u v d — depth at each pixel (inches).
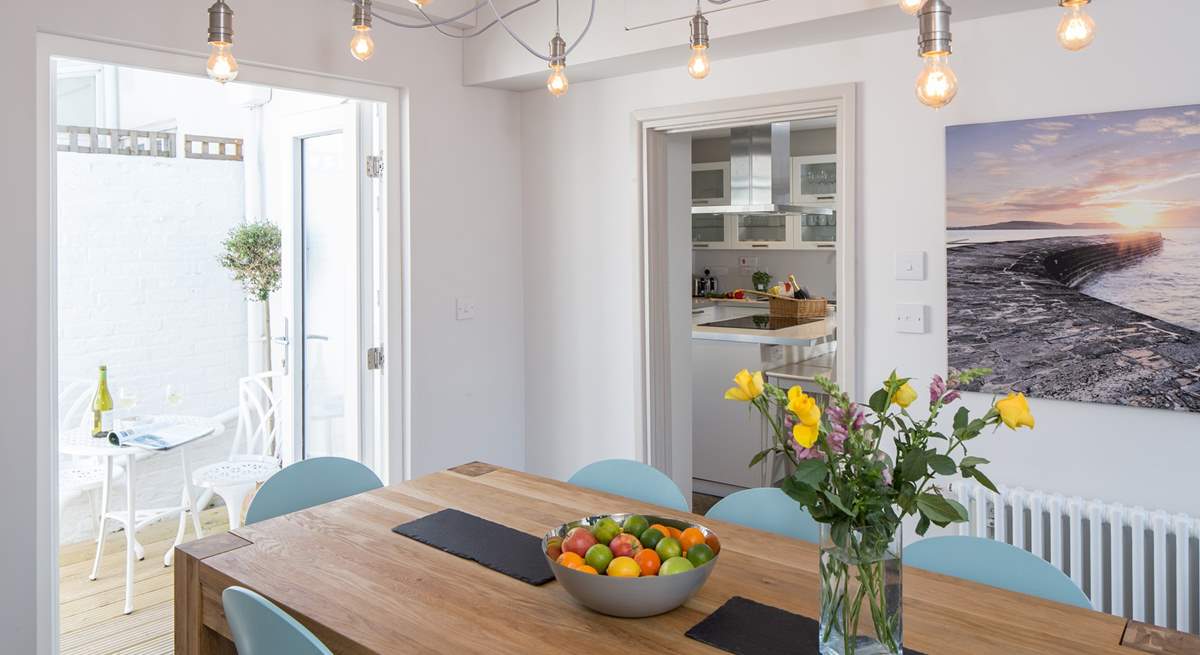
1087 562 103.6
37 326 103.4
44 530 105.0
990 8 105.3
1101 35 100.9
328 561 76.2
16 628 102.5
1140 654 56.8
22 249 101.3
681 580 62.6
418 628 62.6
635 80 145.7
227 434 188.5
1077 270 103.3
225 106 188.2
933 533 114.5
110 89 199.8
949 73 54.9
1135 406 100.4
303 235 159.9
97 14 106.0
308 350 160.7
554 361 162.6
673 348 156.6
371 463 148.9
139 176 172.4
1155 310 98.4
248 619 60.3
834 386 55.5
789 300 221.9
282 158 160.1
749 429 182.9
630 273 149.1
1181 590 94.0
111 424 157.5
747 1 117.1
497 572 73.7
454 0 147.4
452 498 95.0
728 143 307.0
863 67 119.6
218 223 185.8
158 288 176.1
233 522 149.9
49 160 104.7
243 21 120.0
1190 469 98.0
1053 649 57.7
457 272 153.1
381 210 144.6
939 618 62.8
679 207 157.0
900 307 117.8
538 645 59.8
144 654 118.1
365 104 145.2
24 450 102.3
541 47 141.1
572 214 157.2
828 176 278.2
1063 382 105.0
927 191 114.7
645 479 98.6
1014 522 105.3
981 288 110.3
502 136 160.6
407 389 146.3
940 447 115.1
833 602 55.2
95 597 136.9
